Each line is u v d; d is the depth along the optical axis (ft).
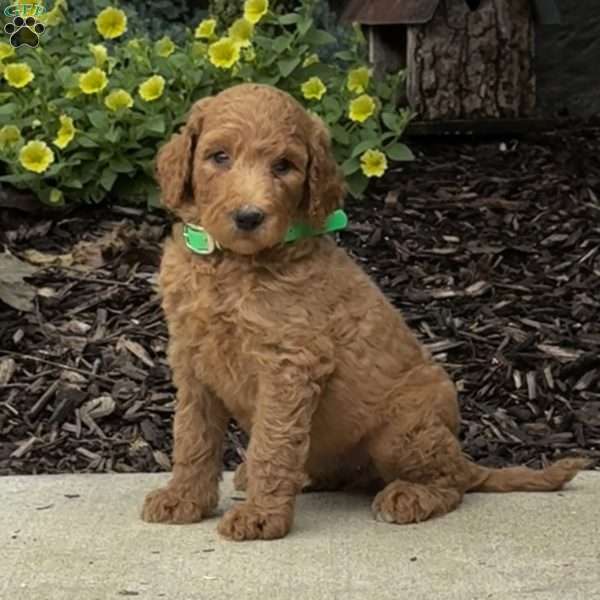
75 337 6.31
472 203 7.47
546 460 5.66
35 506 4.98
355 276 4.76
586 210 7.42
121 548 4.56
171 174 4.69
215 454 4.84
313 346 4.58
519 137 8.14
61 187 7.25
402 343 4.84
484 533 4.66
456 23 7.97
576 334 6.45
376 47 8.15
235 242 4.45
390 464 4.86
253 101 4.57
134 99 7.36
